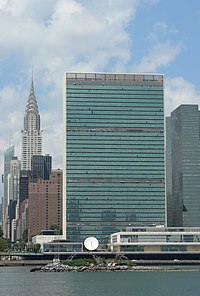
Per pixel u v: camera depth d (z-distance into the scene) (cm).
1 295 19962
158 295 19875
